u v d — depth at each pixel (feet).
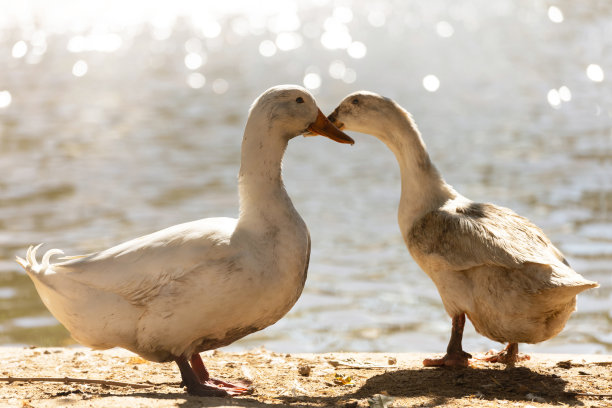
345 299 34.63
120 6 166.50
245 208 18.99
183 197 51.88
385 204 50.06
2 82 104.42
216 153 65.36
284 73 109.70
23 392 19.12
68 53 128.16
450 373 20.65
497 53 118.32
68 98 93.25
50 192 53.52
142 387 19.77
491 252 19.33
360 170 59.36
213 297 17.84
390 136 21.98
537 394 18.69
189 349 18.48
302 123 19.63
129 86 101.86
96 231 44.55
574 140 66.74
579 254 38.47
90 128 76.33
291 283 18.79
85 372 21.81
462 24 146.72
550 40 126.52
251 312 18.42
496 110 81.05
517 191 51.24
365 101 22.07
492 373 20.62
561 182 53.42
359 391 19.40
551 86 93.04
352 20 156.15
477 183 53.72
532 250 19.60
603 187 51.67
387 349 28.81
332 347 29.25
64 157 64.28
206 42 139.33
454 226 20.22
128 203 50.60
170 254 17.97
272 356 24.08
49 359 23.71
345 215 47.73
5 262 39.47
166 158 63.67
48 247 41.65
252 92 96.12
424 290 35.81
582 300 33.53
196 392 18.45
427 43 130.72
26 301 34.45
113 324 18.11
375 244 42.39
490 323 19.75
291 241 18.79
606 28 133.80
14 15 155.53
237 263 17.98
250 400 17.97
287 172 59.06
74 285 18.24
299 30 148.05
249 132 19.33
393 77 103.50
